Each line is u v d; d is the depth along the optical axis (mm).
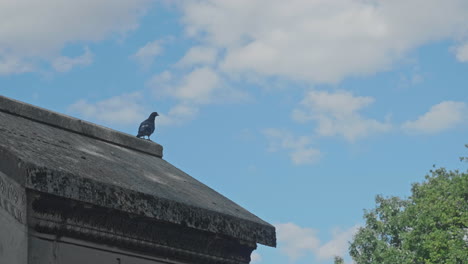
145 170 10234
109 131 11266
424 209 52938
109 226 8469
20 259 7727
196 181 11109
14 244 7855
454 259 48375
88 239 8305
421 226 52781
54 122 10477
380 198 58844
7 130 9039
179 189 9812
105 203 8148
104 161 9562
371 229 58031
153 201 8641
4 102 9984
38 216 7855
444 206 52125
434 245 50812
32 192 7785
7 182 7938
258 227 9797
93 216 8305
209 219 9219
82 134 10820
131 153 11250
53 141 9523
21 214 7789
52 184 7719
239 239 9633
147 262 8891
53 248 7992
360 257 57312
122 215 8547
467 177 53562
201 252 9414
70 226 8117
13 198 7895
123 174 9195
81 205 8148
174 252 9125
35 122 10266
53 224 7977
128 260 8695
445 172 57906
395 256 53375
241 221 9602
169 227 9016
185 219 8953
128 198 8391
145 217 8703
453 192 53312
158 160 11695
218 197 10492
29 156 7969
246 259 9891
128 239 8664
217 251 9578
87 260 8273
